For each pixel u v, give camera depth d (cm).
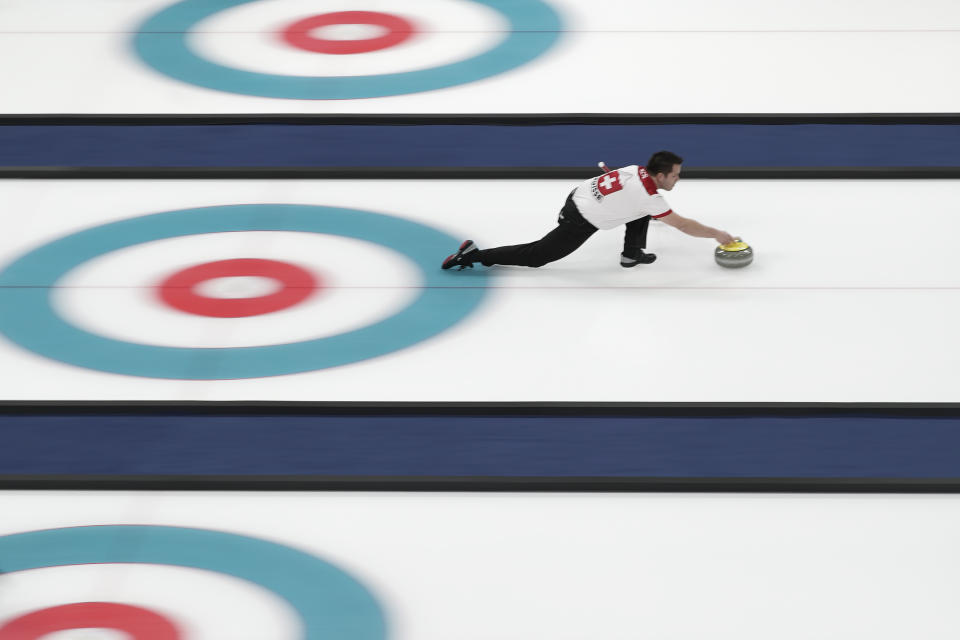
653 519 2175
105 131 3616
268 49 4109
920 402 2464
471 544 2123
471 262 2900
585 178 3369
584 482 2258
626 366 2592
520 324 2748
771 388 2516
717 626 1945
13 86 3856
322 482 2266
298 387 2545
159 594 2017
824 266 2952
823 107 3672
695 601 1995
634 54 4003
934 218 3152
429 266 2988
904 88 3762
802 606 1984
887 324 2722
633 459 2322
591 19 4269
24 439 2392
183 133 3603
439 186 3347
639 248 2911
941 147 3469
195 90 3831
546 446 2359
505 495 2236
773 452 2334
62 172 3412
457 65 3975
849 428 2394
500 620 1962
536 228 3144
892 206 3212
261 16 4369
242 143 3556
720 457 2323
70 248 3075
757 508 2197
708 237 2869
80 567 2073
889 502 2209
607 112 3672
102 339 2711
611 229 3089
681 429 2400
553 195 3297
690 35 4119
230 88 3847
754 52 3997
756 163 3416
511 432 2397
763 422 2414
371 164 3447
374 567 2075
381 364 2616
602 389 2520
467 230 3145
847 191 3288
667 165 2703
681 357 2620
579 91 3791
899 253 2998
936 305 2784
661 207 2752
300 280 2934
